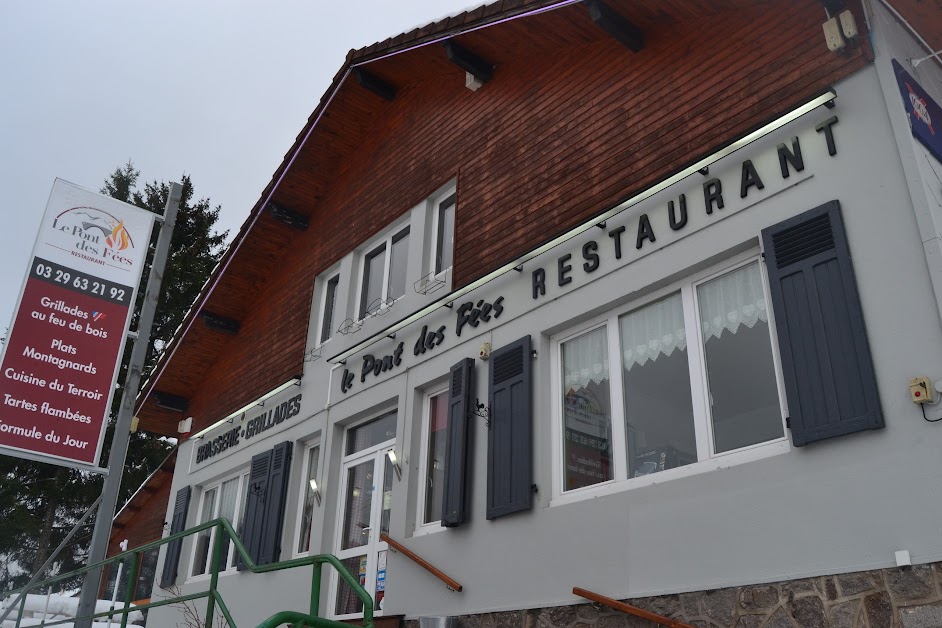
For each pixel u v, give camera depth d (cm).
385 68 1025
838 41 553
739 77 627
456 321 828
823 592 466
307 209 1211
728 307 600
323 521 931
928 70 586
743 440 560
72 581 2475
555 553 634
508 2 771
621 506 598
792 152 573
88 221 760
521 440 693
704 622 517
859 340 492
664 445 611
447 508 741
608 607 577
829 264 522
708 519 539
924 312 473
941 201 510
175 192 833
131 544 1508
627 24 704
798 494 497
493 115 891
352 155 1155
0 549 2439
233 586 1042
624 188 689
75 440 694
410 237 960
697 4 658
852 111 547
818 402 501
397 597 771
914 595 431
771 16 621
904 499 451
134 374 751
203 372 1371
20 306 699
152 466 2498
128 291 763
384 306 987
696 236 618
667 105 679
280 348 1158
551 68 830
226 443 1215
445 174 937
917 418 459
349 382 975
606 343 684
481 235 838
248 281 1275
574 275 712
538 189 784
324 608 888
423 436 841
